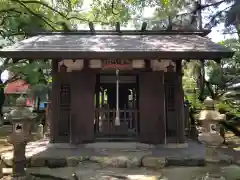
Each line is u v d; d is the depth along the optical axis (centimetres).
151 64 841
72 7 1432
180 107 841
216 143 504
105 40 856
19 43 788
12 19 1420
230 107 1184
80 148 812
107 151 755
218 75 1293
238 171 603
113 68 839
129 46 766
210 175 509
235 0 921
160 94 838
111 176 556
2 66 1698
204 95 1409
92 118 838
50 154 711
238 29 974
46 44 777
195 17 1063
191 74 1620
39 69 1677
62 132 852
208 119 511
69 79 859
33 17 1379
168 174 578
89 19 1579
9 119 515
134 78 1048
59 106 855
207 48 735
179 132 831
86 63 849
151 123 831
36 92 1816
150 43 806
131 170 609
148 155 691
